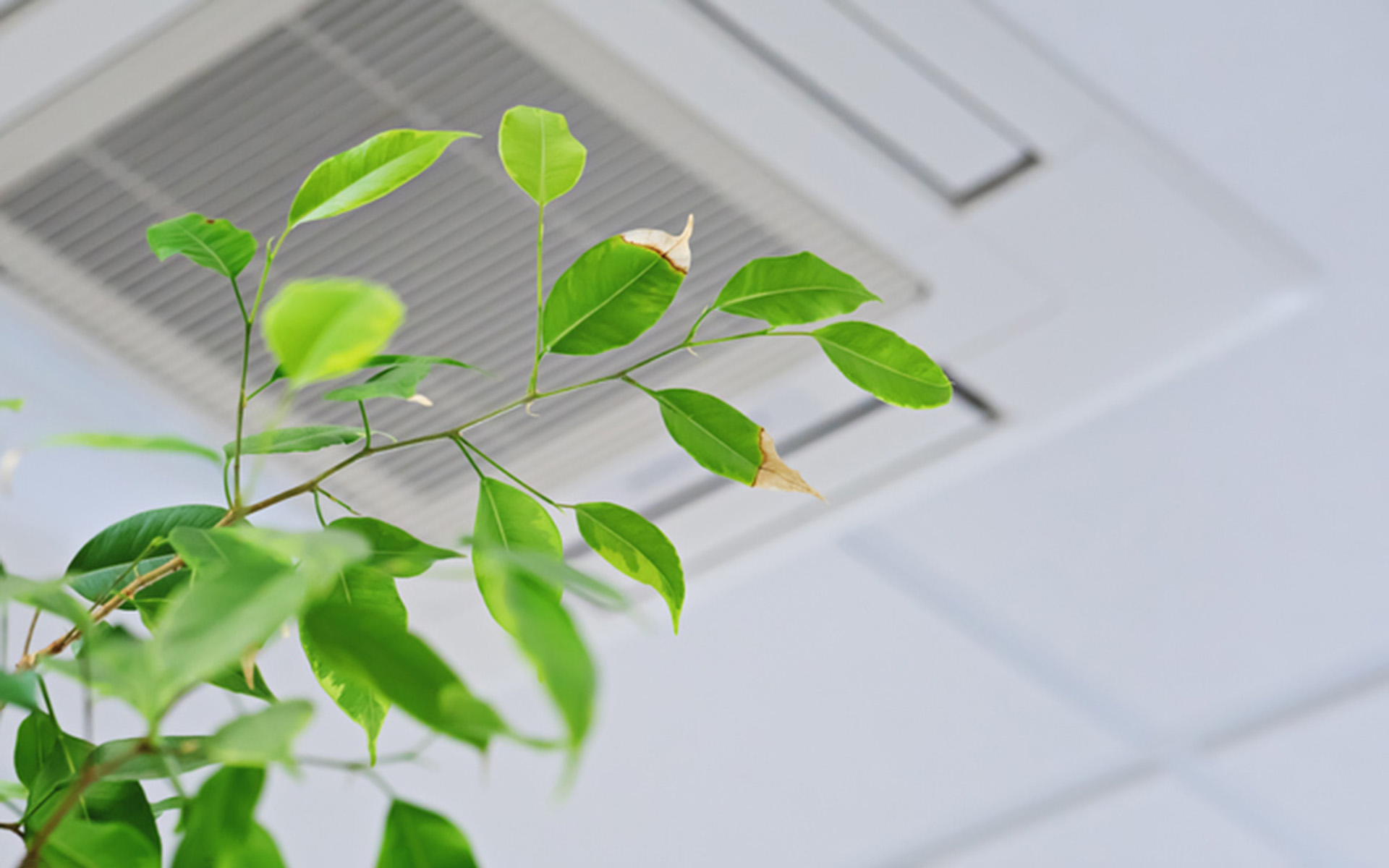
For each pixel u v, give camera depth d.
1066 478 3.43
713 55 2.06
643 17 2.01
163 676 1.15
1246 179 2.68
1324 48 2.49
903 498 2.83
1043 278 2.42
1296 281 2.50
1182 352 2.60
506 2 1.98
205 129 2.08
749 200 2.24
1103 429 3.30
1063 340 2.54
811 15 2.05
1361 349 3.09
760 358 2.46
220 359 2.35
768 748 4.16
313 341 1.15
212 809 1.23
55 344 2.33
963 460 2.75
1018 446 2.75
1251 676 3.99
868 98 2.15
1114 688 4.04
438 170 2.11
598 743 4.12
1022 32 2.36
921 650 3.90
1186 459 3.38
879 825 4.45
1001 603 3.78
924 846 4.55
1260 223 2.41
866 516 2.87
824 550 3.61
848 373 1.36
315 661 1.33
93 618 1.31
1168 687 4.03
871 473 2.77
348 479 2.52
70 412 2.55
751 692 3.98
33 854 1.19
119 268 2.24
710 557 2.94
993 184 2.30
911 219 2.30
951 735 4.16
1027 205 2.31
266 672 3.55
